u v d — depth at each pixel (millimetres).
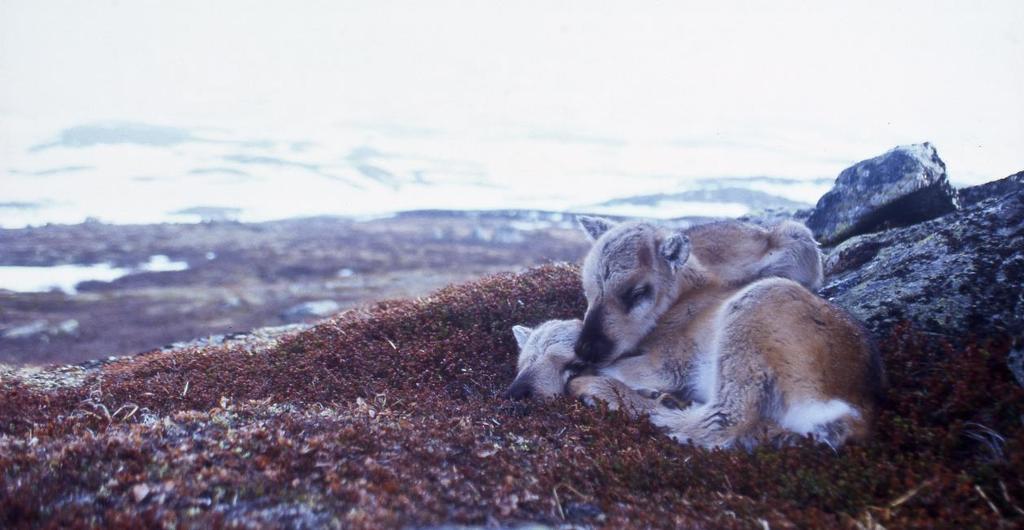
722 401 2197
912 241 2650
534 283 2797
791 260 2475
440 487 2025
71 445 2066
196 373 2566
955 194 2936
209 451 2061
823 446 2115
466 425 2205
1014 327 2246
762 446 2127
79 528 1900
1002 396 2168
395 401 2340
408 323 2678
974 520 1960
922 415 2184
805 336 2180
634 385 2344
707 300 2375
